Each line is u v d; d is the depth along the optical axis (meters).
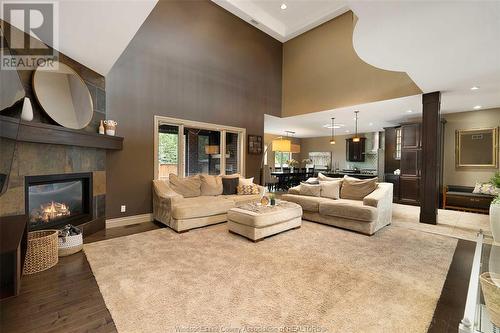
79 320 1.66
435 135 4.37
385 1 1.93
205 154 5.53
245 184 5.30
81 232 3.12
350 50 5.60
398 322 1.68
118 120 4.05
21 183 2.46
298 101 6.71
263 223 3.34
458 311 1.81
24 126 2.30
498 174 2.76
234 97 5.91
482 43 2.51
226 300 1.92
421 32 2.33
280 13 6.25
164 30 4.66
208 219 4.06
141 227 4.00
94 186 3.65
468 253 2.97
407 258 2.80
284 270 2.45
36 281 2.17
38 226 2.78
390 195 4.41
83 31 2.57
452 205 5.83
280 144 7.53
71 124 3.18
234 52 5.92
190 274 2.34
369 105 5.49
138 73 4.30
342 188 4.80
